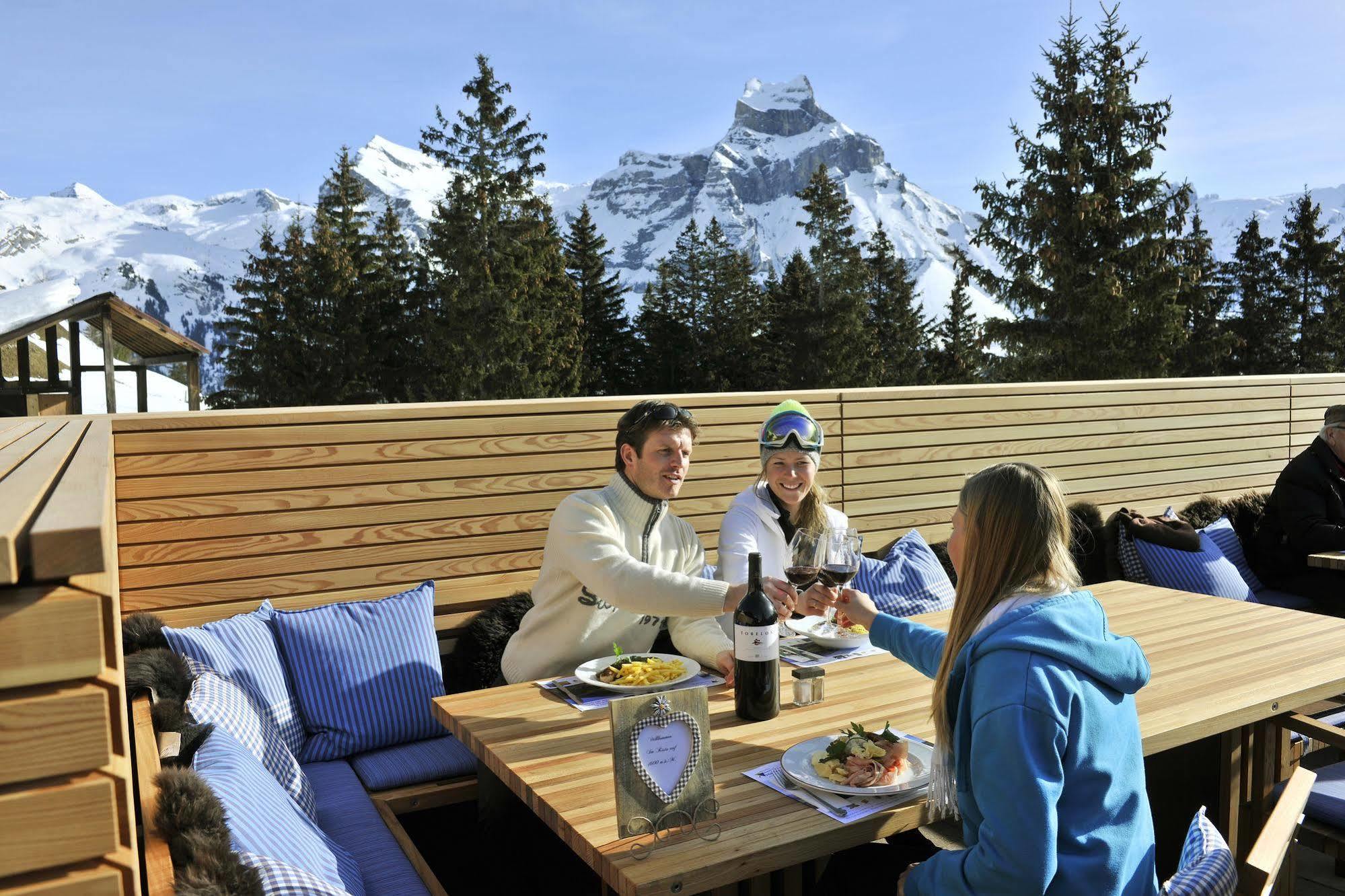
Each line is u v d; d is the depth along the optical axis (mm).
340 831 2410
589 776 1936
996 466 1769
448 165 39125
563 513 2777
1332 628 2959
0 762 766
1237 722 2229
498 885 2639
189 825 1451
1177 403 5750
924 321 47656
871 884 2076
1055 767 1471
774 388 43375
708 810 1700
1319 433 4980
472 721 2264
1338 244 41500
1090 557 4812
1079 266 29281
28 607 761
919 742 1988
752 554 2215
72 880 791
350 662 2992
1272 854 1680
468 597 3611
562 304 40688
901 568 4074
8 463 1276
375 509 3445
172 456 3127
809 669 2316
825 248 43094
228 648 2750
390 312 39656
